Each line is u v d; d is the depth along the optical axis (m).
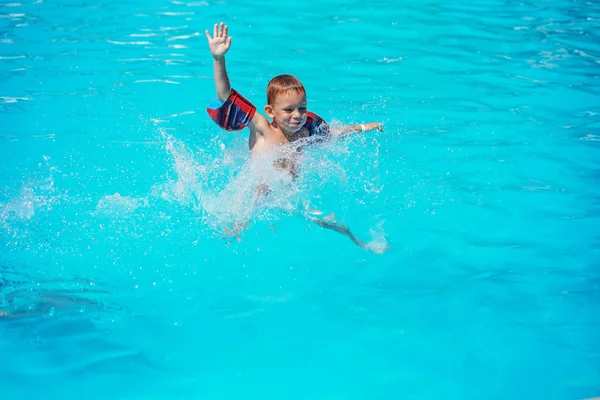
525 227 6.45
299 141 6.79
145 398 4.62
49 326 5.24
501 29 11.09
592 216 6.59
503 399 4.63
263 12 11.60
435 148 7.65
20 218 6.38
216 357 4.99
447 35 10.80
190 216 6.49
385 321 5.36
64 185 6.83
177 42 10.27
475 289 5.69
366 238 6.27
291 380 4.79
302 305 5.52
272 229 6.42
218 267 5.93
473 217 6.59
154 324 5.29
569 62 9.86
